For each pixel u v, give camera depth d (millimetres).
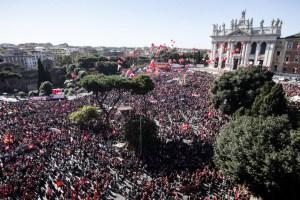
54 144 30547
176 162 26547
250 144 19047
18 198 20406
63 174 24281
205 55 130375
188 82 68688
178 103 49469
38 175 23500
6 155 27266
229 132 21859
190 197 20000
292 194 17688
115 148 30609
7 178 22797
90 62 117062
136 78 35750
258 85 33812
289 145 17688
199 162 26672
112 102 51656
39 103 53531
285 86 56125
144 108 45531
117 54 195250
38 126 36500
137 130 29312
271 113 23906
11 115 42656
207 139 32125
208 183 23094
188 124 37344
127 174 24453
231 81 35344
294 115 24000
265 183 17469
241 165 18781
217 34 107312
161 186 22047
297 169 16500
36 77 100688
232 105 34469
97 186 21562
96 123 38719
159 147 30516
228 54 101125
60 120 39906
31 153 28500
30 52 141625
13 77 84688
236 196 20297
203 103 49031
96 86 34188
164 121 39500
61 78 104750
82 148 29672
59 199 20406
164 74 87750
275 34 86000
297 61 82312
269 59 89000
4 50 138125
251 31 92562
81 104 51031
